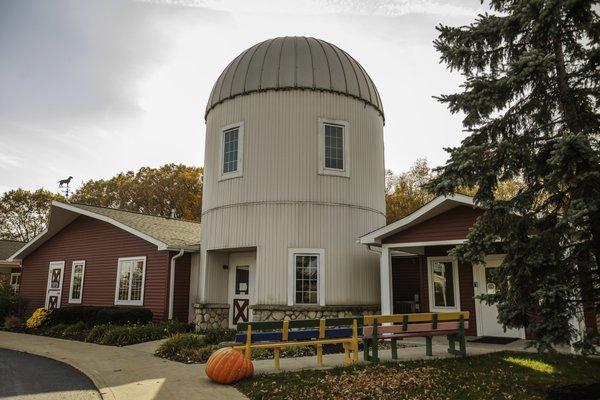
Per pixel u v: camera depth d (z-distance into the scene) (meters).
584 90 7.87
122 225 17.61
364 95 15.81
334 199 14.53
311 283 13.90
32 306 21.84
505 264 7.38
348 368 8.46
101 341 13.14
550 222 7.55
